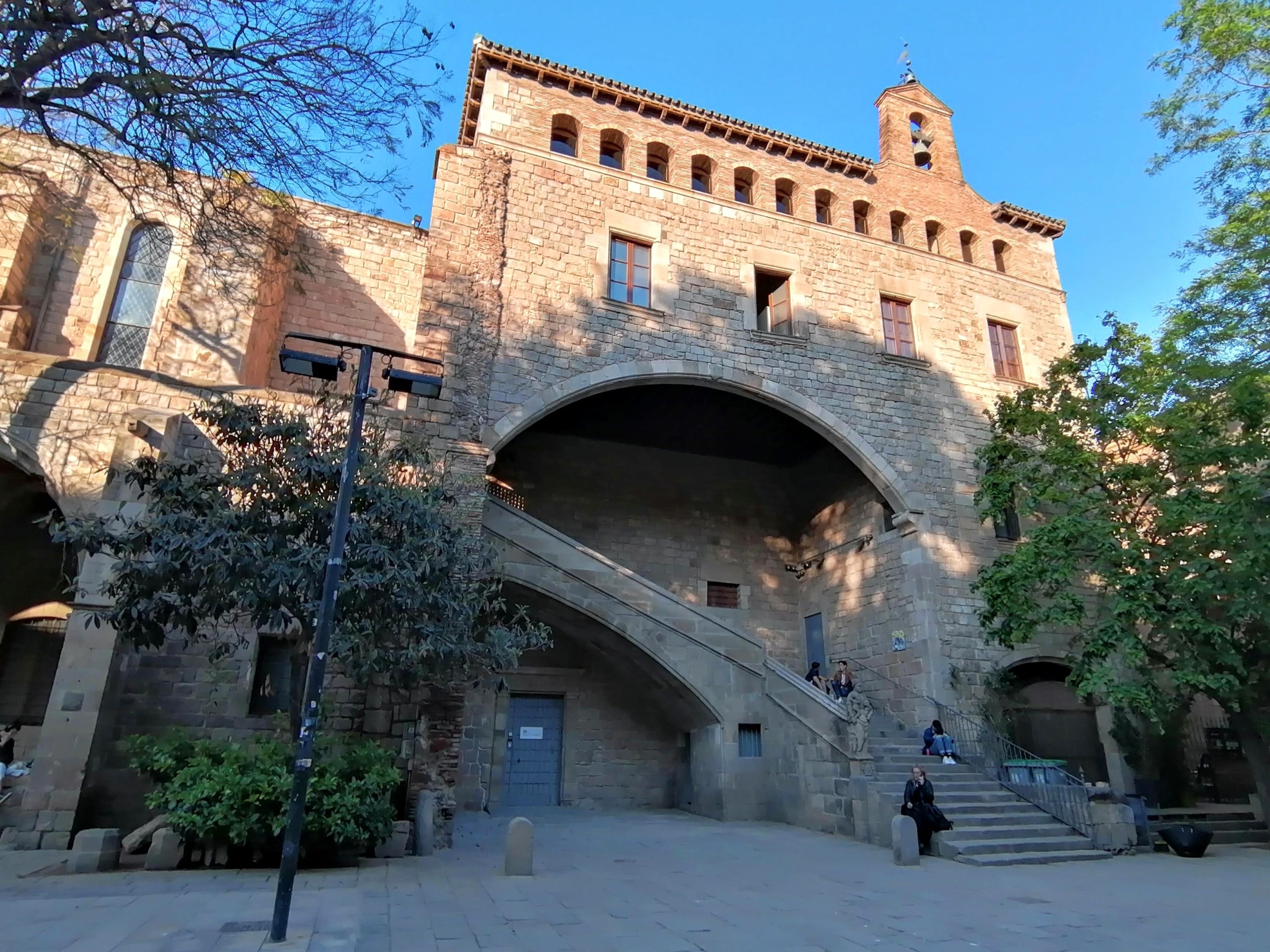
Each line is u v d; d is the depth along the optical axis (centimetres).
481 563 1233
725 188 2169
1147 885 1097
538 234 1888
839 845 1396
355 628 1041
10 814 1116
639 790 2069
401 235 2192
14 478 1480
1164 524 1557
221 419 1101
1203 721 2261
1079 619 1588
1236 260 1521
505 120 1972
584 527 2280
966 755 1734
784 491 2591
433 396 910
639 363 1875
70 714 1152
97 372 1367
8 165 1547
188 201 1587
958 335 2312
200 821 966
